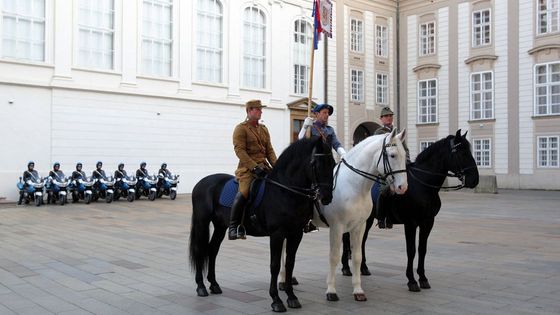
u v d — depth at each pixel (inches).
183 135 1013.2
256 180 249.3
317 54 1243.2
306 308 242.4
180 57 1008.9
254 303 250.5
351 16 1314.0
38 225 555.5
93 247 417.1
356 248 260.1
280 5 1173.7
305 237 483.2
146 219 623.2
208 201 266.1
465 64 1263.5
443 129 1307.8
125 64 936.9
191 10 1026.7
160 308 240.7
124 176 850.8
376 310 239.1
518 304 249.4
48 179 775.7
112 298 258.1
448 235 501.0
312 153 228.4
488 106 1227.2
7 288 277.6
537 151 1141.7
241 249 411.8
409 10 1384.1
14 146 812.0
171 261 358.9
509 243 450.6
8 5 818.2
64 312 233.0
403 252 402.9
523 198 956.0
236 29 1096.2
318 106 293.0
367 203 257.1
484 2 1226.6
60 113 858.1
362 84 1338.6
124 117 933.8
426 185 274.7
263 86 1153.4
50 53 853.2
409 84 1389.0
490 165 1224.2
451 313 234.2
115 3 926.4
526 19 1155.3
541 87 1136.2
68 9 869.8
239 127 258.1
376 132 322.3
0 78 795.4
